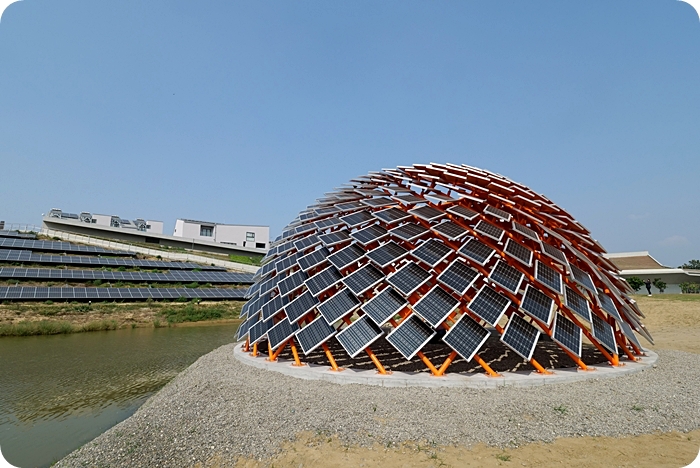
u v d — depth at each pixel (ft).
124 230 371.97
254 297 109.50
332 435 51.19
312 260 88.99
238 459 49.90
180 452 53.47
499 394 61.11
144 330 193.26
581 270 82.48
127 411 86.53
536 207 86.63
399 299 73.10
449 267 73.77
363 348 69.56
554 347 99.35
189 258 344.90
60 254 287.69
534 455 45.21
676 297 212.23
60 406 89.35
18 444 70.59
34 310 193.67
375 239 82.53
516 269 74.18
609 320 87.04
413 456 45.70
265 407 61.05
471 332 68.13
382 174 109.19
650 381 69.67
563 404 57.31
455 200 87.81
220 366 86.89
